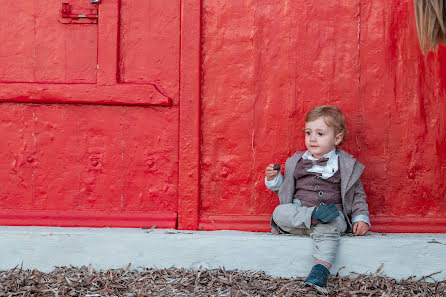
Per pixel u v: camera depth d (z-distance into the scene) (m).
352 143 3.13
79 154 3.14
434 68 3.12
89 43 3.14
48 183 3.14
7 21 3.14
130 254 2.92
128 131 3.14
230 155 3.15
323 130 2.90
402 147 3.13
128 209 3.14
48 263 2.92
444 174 3.12
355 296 2.52
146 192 3.15
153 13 3.14
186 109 3.10
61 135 3.14
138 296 2.49
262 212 3.15
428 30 2.59
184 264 2.92
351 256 2.85
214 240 2.91
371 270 2.85
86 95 3.09
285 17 3.14
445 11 2.54
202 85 3.14
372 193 3.13
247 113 3.14
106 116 3.14
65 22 3.13
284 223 2.88
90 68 3.14
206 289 2.61
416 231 3.07
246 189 3.16
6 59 3.14
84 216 3.12
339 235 2.84
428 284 2.77
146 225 3.12
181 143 3.11
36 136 3.14
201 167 3.15
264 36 3.14
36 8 3.14
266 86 3.14
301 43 3.14
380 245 2.85
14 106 3.13
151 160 3.14
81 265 2.92
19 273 2.82
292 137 3.14
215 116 3.14
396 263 2.85
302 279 2.79
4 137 3.14
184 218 3.11
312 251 2.86
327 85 3.13
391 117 3.13
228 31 3.15
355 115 3.13
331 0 3.14
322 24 3.14
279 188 3.00
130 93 3.09
